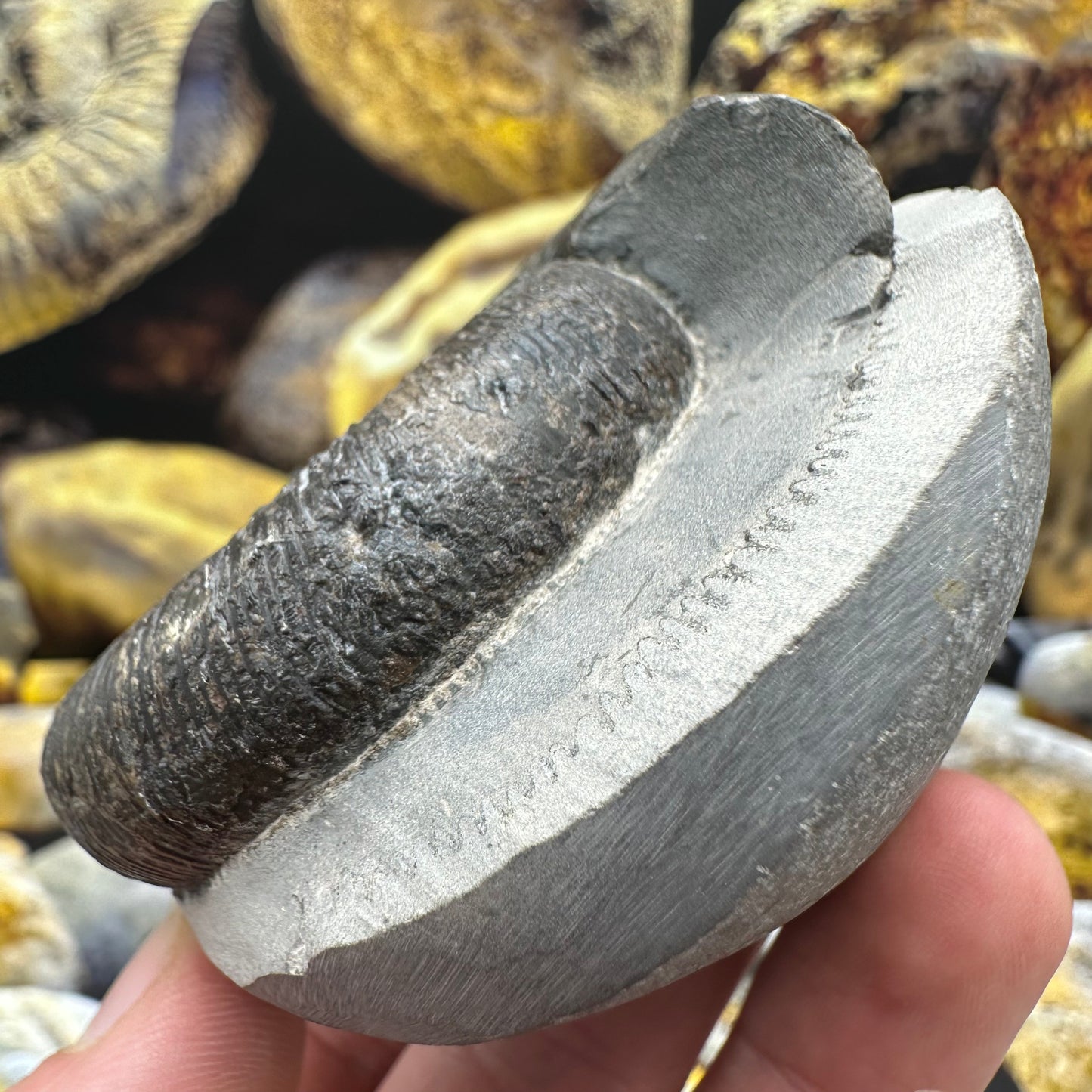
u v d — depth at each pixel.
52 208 0.14
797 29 0.14
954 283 0.07
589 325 0.07
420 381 0.07
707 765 0.06
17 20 0.15
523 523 0.07
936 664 0.06
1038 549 0.13
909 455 0.06
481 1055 0.09
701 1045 0.09
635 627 0.07
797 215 0.07
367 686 0.07
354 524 0.07
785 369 0.07
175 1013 0.08
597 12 0.15
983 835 0.08
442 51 0.15
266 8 0.15
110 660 0.07
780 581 0.06
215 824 0.07
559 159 0.15
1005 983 0.08
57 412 0.16
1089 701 0.12
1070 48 0.12
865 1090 0.08
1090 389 0.12
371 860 0.06
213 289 0.16
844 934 0.08
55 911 0.12
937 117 0.13
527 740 0.06
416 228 0.16
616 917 0.06
